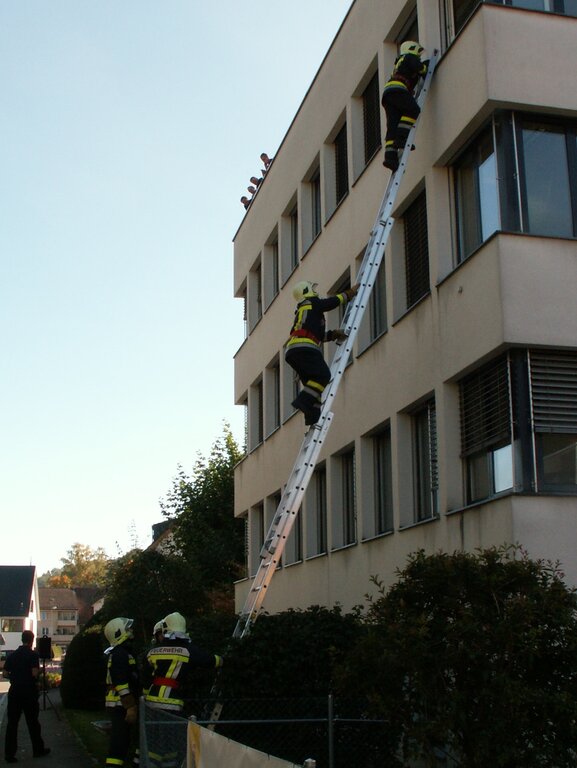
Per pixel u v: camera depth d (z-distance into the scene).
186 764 6.68
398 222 14.06
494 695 6.75
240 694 9.97
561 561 9.87
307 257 18.83
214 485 33.34
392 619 7.47
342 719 9.05
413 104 12.09
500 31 11.05
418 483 13.38
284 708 9.91
